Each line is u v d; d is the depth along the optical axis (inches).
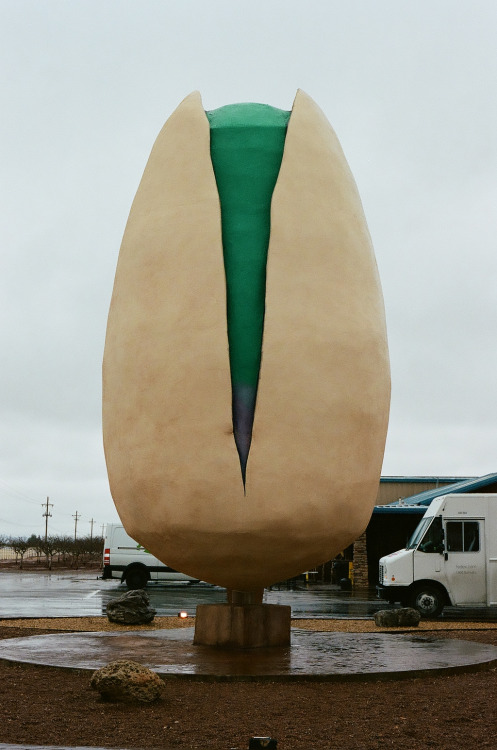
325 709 290.7
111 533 1237.1
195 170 397.7
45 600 984.3
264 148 403.9
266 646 421.7
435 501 868.0
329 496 374.6
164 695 309.4
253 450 364.8
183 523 374.6
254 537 371.9
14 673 348.2
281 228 384.5
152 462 378.3
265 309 373.1
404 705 298.7
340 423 378.0
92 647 414.0
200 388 369.4
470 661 380.2
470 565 824.3
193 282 379.2
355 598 1095.6
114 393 403.2
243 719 274.8
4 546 3922.2
